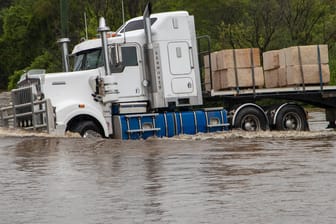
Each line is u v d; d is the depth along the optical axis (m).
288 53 32.00
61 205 13.59
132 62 29.20
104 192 14.84
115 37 29.16
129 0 65.69
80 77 28.56
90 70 28.88
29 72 28.92
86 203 13.71
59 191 15.06
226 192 14.46
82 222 12.15
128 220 12.19
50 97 28.19
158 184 15.67
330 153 21.03
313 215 12.21
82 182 16.17
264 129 31.52
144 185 15.59
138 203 13.60
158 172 17.52
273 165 18.38
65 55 31.64
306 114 32.25
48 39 96.12
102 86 28.59
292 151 21.89
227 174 16.89
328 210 12.59
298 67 31.98
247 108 31.25
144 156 21.06
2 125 29.98
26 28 104.56
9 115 29.78
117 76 29.00
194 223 11.83
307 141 25.73
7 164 19.55
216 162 19.30
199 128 30.00
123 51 29.08
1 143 24.94
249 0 65.62
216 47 63.88
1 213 12.98
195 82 29.92
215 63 31.73
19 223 12.17
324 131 31.52
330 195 13.88
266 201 13.44
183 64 29.73
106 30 28.83
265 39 64.44
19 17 108.00
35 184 16.02
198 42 32.44
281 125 31.80
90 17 66.19
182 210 12.85
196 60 30.00
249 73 31.38
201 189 14.89
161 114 29.41
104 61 28.81
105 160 20.12
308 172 16.88
